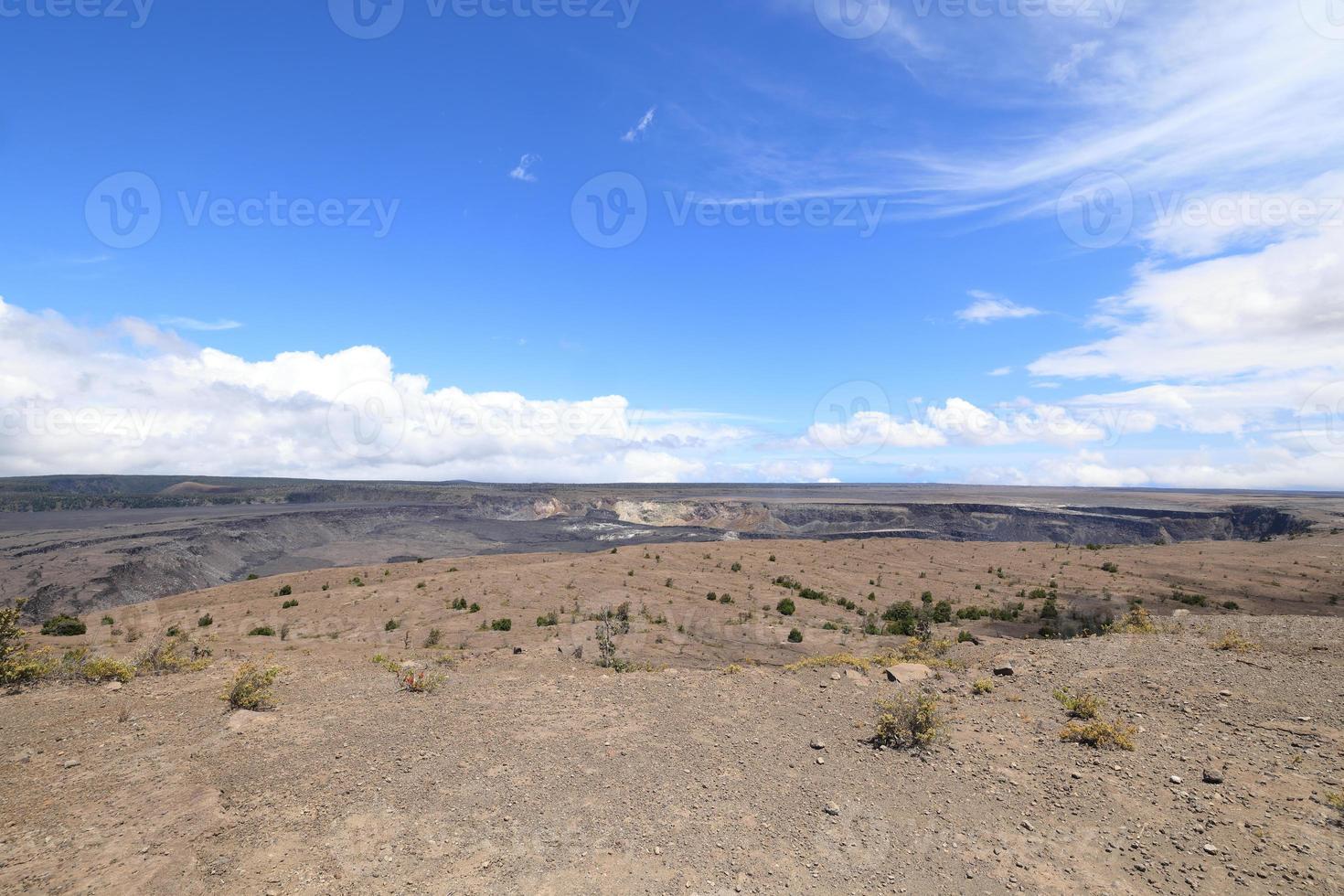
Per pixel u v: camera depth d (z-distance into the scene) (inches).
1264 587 1993.1
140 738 367.9
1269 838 244.2
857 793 307.1
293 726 392.2
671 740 378.3
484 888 225.8
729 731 396.2
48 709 419.2
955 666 567.8
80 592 2242.9
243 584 2203.5
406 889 224.7
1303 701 391.9
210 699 447.5
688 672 569.3
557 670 587.8
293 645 930.1
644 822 275.7
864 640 1195.3
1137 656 539.2
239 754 344.5
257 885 225.0
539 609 1633.9
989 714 421.7
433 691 478.6
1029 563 2669.8
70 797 289.3
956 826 273.0
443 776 319.3
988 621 1552.7
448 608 1630.2
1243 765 311.1
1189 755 329.7
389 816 277.7
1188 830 257.3
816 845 258.7
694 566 2529.5
